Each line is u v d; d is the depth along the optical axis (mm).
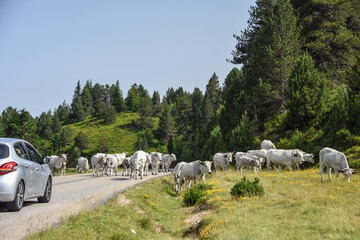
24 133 80938
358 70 33281
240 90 52312
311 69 38312
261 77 46781
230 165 38594
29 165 8875
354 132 29344
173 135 133250
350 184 16156
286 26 46031
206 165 19266
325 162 18359
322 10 54094
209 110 115188
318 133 33438
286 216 10016
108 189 15453
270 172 26031
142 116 160250
